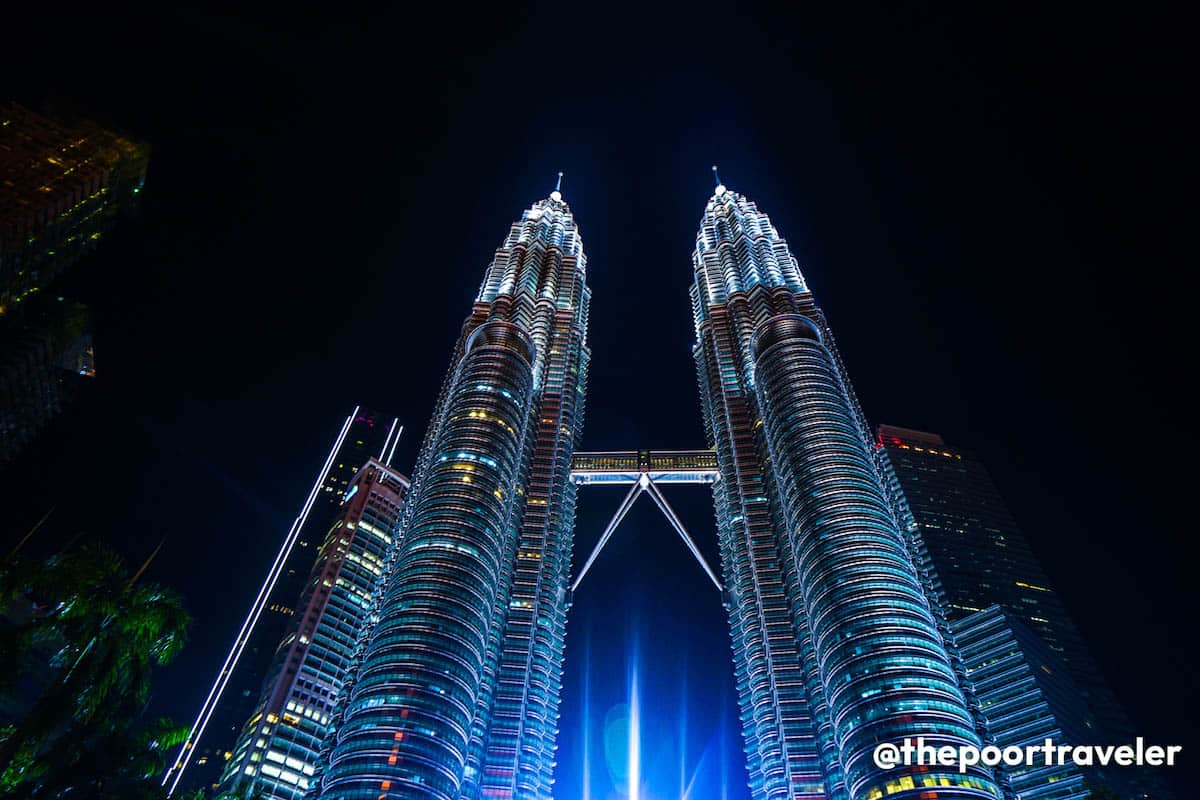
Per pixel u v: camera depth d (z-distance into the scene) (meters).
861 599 179.88
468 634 186.00
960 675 190.62
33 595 71.94
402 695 168.75
